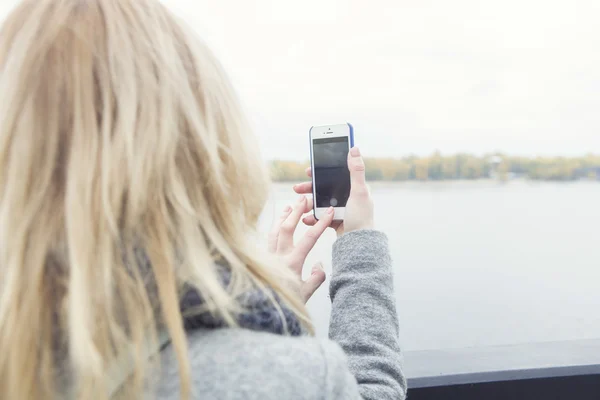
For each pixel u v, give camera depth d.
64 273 0.32
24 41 0.35
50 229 0.32
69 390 0.31
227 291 0.34
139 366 0.31
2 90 0.34
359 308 0.51
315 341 0.35
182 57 0.38
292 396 0.31
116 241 0.32
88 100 0.34
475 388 0.87
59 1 0.37
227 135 0.39
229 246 0.36
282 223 0.72
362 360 0.47
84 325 0.30
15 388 0.30
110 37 0.35
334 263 0.57
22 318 0.31
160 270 0.32
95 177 0.32
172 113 0.35
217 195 0.36
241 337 0.33
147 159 0.33
